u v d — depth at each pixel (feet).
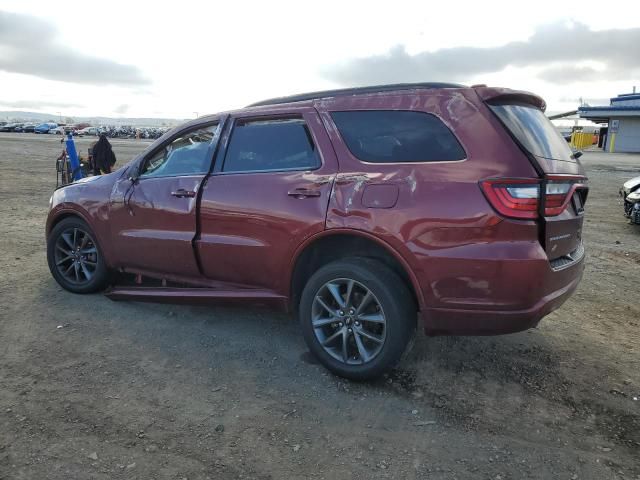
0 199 36.99
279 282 12.02
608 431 9.74
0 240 23.48
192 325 14.12
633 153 134.31
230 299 12.87
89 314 14.67
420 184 10.16
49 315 14.52
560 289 10.63
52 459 8.60
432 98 10.69
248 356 12.42
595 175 66.08
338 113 11.62
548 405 10.59
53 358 12.07
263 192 12.00
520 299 9.61
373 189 10.58
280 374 11.62
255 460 8.75
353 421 9.93
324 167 11.38
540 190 9.67
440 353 12.73
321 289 11.34
